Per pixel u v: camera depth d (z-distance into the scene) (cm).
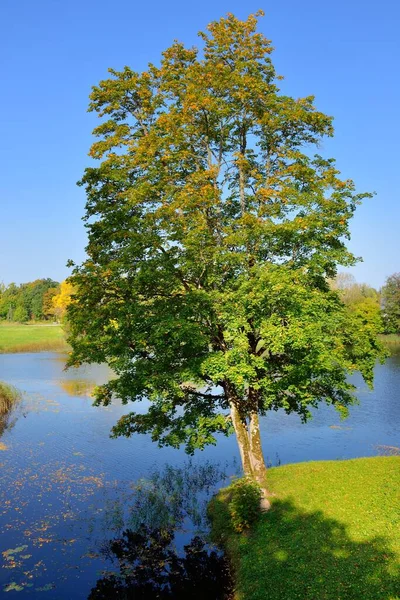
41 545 1544
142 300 1758
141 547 1537
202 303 1627
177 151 1753
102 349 1719
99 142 1800
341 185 1684
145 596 1274
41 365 6262
